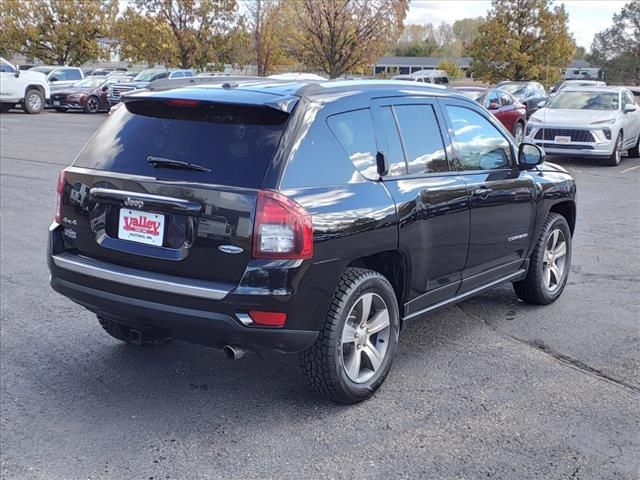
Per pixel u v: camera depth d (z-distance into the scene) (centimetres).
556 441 374
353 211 389
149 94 414
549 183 586
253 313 359
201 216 366
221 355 490
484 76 4097
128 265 394
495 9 4016
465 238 485
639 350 503
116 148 413
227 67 4081
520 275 573
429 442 373
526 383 446
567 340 522
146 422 394
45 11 4497
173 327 378
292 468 348
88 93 3083
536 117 1670
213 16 3800
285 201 360
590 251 798
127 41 3856
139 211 388
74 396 425
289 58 3209
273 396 427
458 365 474
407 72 7644
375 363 423
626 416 402
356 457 358
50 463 353
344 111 414
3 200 1023
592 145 1598
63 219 427
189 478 340
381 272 443
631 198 1188
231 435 380
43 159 1480
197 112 399
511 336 530
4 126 2275
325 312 382
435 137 478
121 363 474
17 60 5197
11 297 605
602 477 341
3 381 444
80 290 409
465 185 482
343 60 2655
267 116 383
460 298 507
